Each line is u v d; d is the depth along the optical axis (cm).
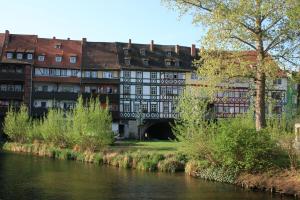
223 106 6806
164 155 3234
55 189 2370
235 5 2492
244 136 2411
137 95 7019
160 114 7056
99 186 2461
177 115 7069
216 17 2503
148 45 7512
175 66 7212
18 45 7056
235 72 2597
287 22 2428
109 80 6956
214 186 2403
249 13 2462
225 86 2741
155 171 3058
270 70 2489
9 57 6844
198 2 2611
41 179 2714
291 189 2098
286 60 2533
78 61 7050
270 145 2391
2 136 6431
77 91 6988
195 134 2762
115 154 3647
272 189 2194
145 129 7019
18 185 2497
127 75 7019
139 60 7175
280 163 2391
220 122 2681
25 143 5381
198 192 2236
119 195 2202
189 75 7188
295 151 2331
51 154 4284
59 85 6969
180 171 3019
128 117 6962
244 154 2428
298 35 2461
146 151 3616
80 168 3272
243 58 2641
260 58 2558
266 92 2906
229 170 2545
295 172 2239
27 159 3969
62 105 6825
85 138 4078
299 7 2306
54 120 4859
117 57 7181
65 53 7125
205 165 2788
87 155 3825
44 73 6900
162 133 7338
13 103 6712
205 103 2861
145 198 2119
